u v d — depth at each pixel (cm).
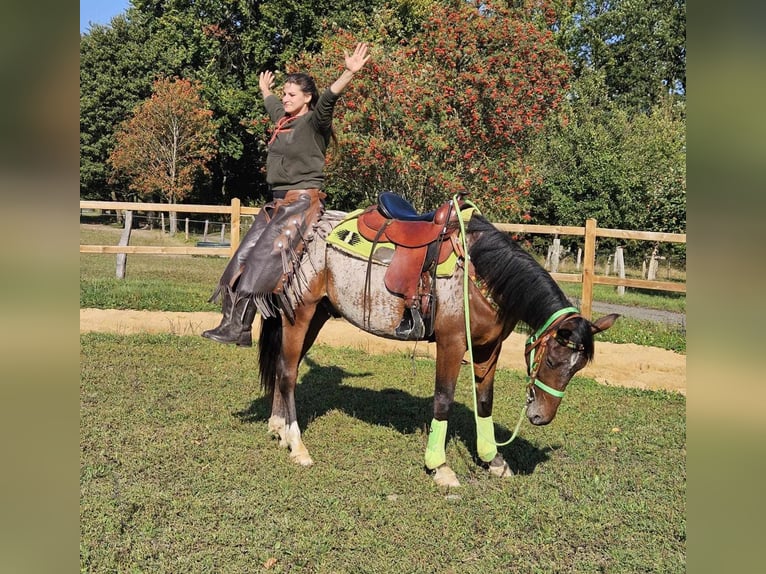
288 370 454
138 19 3078
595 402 616
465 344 411
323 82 1193
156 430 482
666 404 618
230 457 438
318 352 783
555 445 496
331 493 390
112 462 416
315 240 443
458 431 521
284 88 447
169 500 367
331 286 439
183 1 2486
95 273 1322
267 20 2436
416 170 1091
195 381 620
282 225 438
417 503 383
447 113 1127
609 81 3372
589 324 362
